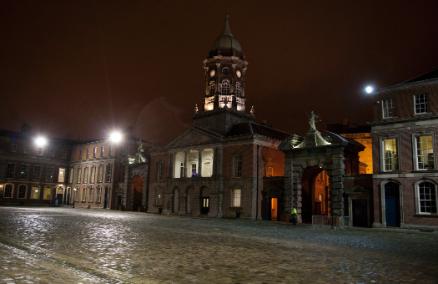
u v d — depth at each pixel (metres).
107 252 12.76
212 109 52.50
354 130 53.12
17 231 18.47
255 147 45.81
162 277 9.21
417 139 31.92
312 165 39.69
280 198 43.28
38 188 74.94
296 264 11.70
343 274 10.30
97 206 69.44
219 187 47.75
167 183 55.28
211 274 9.80
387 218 32.56
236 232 23.95
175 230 23.70
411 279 9.92
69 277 8.77
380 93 34.34
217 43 54.09
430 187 30.59
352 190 35.78
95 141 73.19
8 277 8.49
